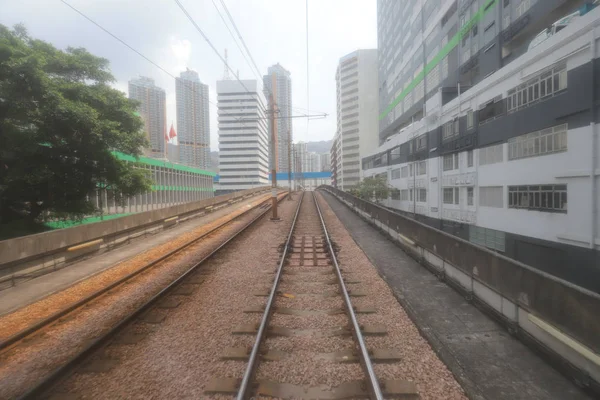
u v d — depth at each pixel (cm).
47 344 550
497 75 1736
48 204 1681
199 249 1305
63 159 1593
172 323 603
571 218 1271
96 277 944
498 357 467
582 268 1227
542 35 1525
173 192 4166
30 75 1295
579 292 400
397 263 1032
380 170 4409
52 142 1466
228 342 524
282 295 735
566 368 414
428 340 515
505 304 562
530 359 462
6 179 1484
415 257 1076
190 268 941
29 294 802
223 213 2670
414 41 3659
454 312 630
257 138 10625
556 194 1358
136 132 1839
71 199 1722
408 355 477
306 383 416
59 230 1034
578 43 1209
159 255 1219
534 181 1482
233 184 10719
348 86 9294
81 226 1140
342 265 998
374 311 636
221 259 1105
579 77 1213
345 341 522
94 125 1480
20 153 1442
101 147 1570
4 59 1287
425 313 625
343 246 1310
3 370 476
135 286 851
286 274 911
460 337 527
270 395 391
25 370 475
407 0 3931
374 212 1853
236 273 931
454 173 2278
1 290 830
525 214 1547
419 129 2917
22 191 1582
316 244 1339
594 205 1172
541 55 1391
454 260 777
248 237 1547
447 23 2791
